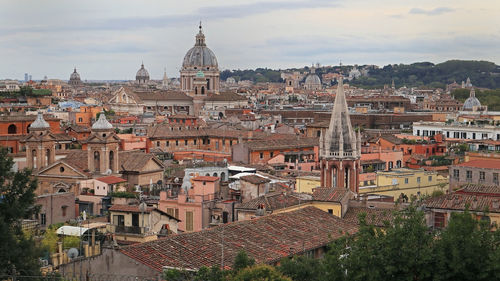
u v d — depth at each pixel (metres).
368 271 75.94
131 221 113.50
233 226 103.00
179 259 88.31
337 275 77.94
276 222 109.75
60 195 136.75
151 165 180.62
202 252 91.88
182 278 81.62
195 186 141.62
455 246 75.56
